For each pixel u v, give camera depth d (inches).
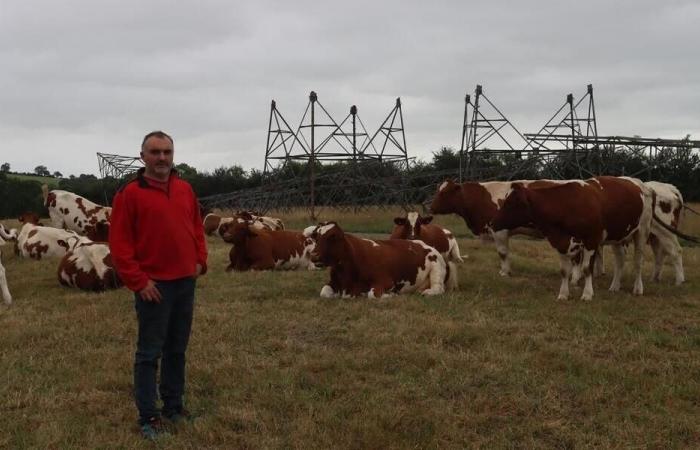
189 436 214.1
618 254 463.5
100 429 219.3
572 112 1584.6
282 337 330.0
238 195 1919.3
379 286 422.0
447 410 232.2
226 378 263.9
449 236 600.1
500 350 300.5
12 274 545.6
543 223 423.8
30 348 308.8
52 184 2390.5
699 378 267.9
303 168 2391.7
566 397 247.6
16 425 219.6
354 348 308.2
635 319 362.3
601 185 434.0
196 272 219.8
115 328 343.0
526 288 465.7
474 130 1557.6
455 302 402.9
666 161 1675.7
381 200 1955.0
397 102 1811.0
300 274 528.1
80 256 464.8
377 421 221.8
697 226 962.1
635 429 218.1
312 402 239.0
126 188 207.3
